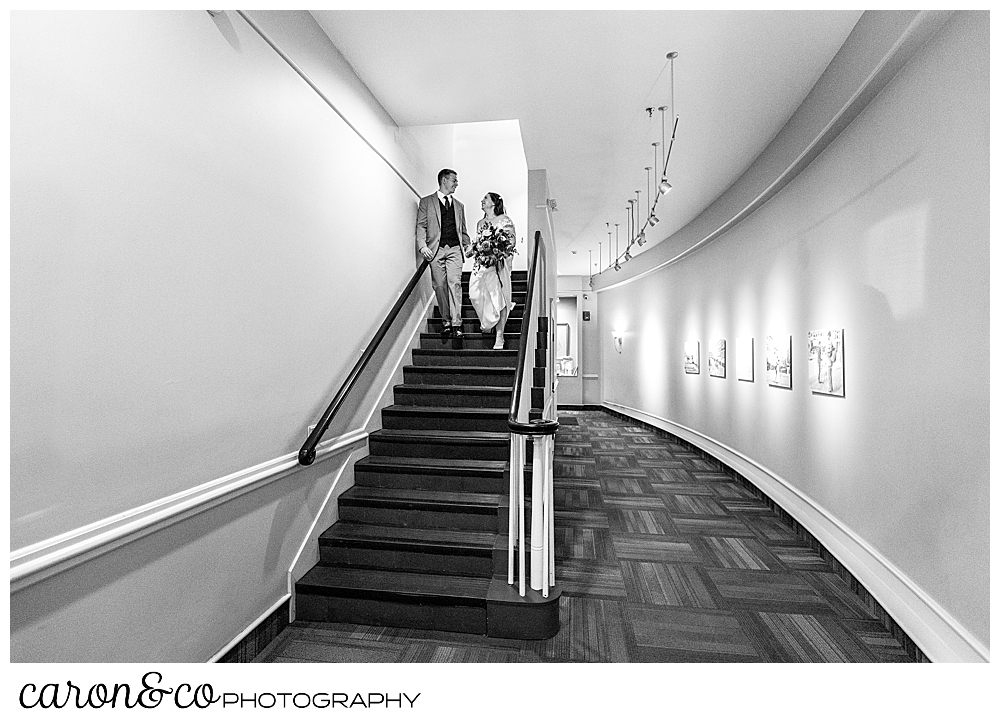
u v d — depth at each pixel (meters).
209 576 2.37
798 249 4.61
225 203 2.44
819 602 3.27
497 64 3.78
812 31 3.30
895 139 3.00
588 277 14.01
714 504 5.39
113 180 1.86
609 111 4.45
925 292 2.69
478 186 8.79
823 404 4.06
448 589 2.96
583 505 5.34
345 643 2.77
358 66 3.80
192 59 2.24
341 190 3.63
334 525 3.48
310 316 3.20
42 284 1.62
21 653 1.62
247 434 2.60
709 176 6.03
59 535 1.68
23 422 1.57
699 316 7.93
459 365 5.05
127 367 1.92
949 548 2.47
